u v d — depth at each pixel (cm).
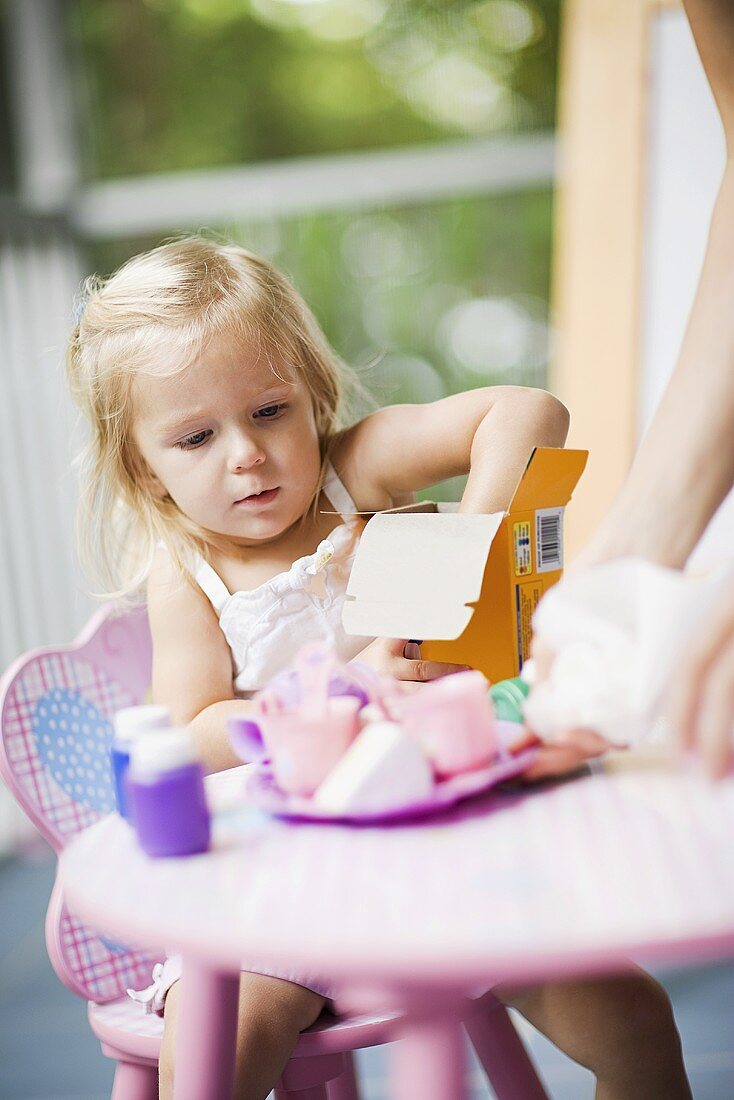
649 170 225
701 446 75
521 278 339
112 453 119
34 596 302
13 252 304
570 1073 160
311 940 51
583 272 231
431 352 344
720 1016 174
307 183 326
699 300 80
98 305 118
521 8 373
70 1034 186
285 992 85
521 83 376
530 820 65
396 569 87
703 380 77
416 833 64
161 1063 85
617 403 229
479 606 91
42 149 334
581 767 74
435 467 115
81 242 322
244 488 108
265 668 113
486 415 109
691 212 222
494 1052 101
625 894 53
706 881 54
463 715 69
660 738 87
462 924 52
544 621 71
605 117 228
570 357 234
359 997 88
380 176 326
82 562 131
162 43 368
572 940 49
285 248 331
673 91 222
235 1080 81
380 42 380
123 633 120
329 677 76
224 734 104
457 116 379
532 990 94
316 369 126
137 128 365
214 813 73
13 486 300
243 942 52
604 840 60
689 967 194
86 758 110
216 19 373
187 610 115
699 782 69
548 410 109
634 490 76
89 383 119
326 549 113
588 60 229
